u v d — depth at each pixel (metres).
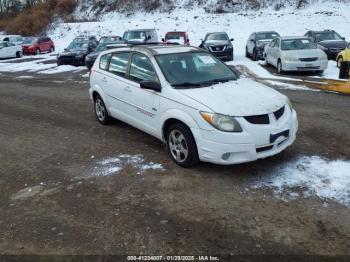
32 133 7.57
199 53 6.30
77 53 19.98
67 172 5.44
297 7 38.53
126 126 7.65
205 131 4.84
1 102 11.06
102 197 4.61
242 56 23.47
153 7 45.22
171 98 5.33
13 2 58.56
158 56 5.97
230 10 41.34
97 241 3.71
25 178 5.32
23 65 22.78
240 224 3.91
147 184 4.90
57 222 4.09
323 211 4.09
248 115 4.77
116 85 6.82
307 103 9.27
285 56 14.55
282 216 4.02
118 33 39.81
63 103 10.46
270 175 4.99
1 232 3.96
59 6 50.22
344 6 36.19
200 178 4.99
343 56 15.56
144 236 3.76
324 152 5.76
